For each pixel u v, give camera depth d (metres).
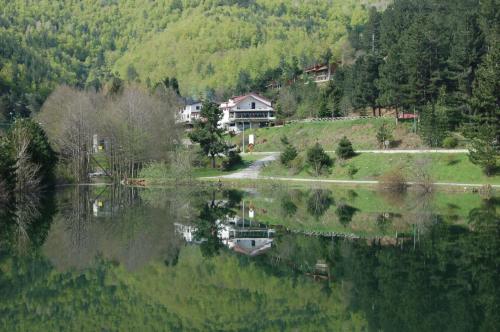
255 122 137.12
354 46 176.75
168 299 28.02
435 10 135.12
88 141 94.50
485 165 71.88
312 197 69.69
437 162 79.12
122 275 32.12
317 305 26.58
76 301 27.44
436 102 91.81
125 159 92.94
